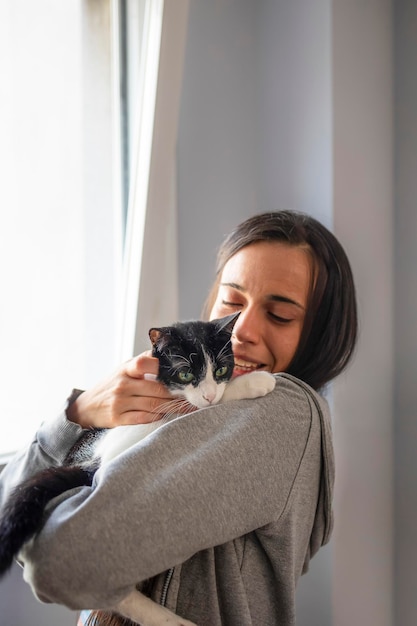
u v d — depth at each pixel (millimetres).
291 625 922
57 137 1405
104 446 942
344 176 1563
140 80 1450
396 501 1764
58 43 1378
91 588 706
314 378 1088
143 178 1446
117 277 1573
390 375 1728
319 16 1527
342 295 1087
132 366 979
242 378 975
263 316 1077
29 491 812
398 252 1700
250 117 1690
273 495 854
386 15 1638
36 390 1438
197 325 1086
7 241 1349
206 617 879
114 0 1459
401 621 1777
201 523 770
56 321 1460
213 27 1572
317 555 1649
